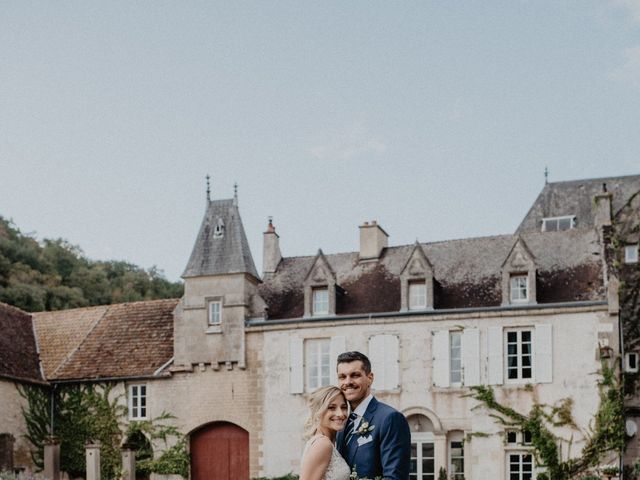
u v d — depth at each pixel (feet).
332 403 27.30
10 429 116.67
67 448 122.31
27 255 194.70
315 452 26.35
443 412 108.58
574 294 107.65
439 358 109.81
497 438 106.01
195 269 121.60
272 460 114.11
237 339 118.11
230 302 119.24
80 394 123.03
